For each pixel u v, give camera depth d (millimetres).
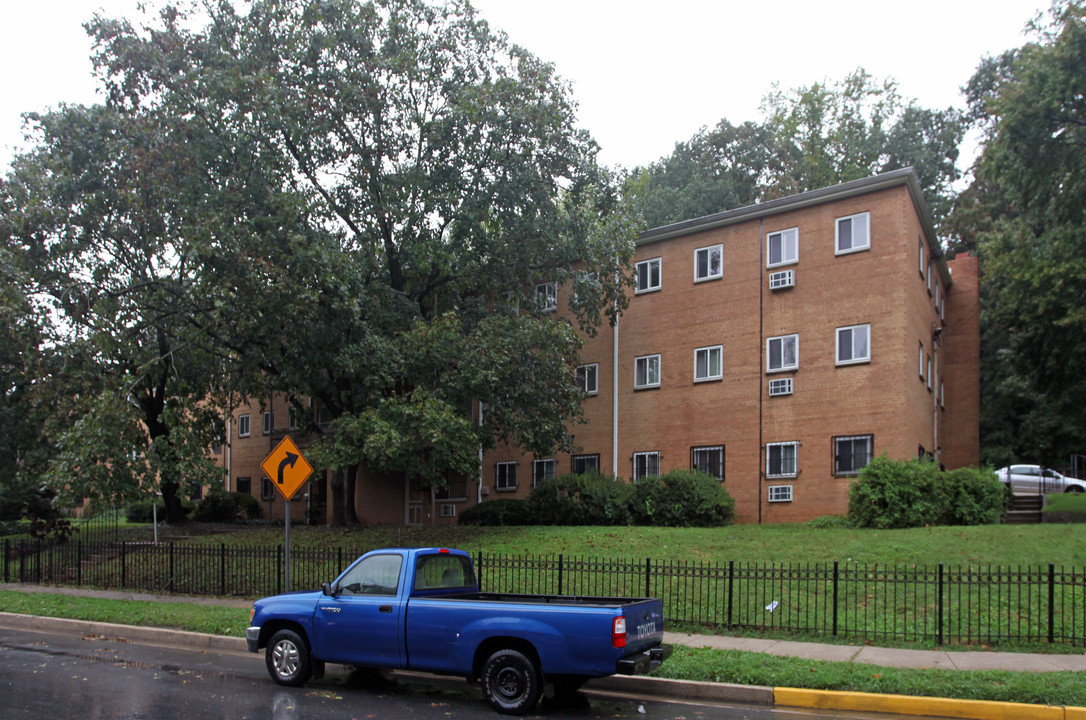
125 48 21094
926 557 15406
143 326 23219
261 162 20906
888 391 22484
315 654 10117
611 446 28203
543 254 24469
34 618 15516
